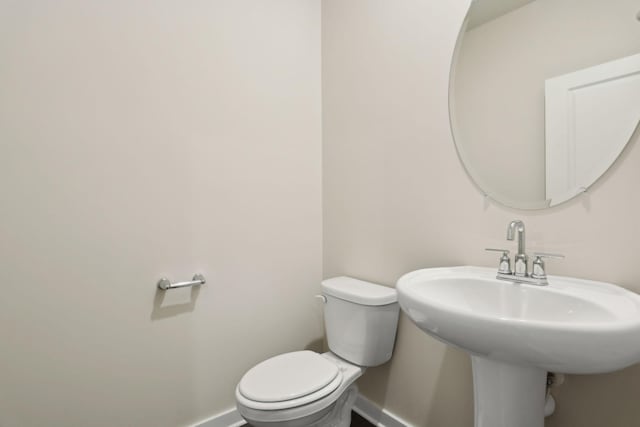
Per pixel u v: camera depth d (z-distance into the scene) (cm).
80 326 118
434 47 131
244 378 119
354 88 165
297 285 176
